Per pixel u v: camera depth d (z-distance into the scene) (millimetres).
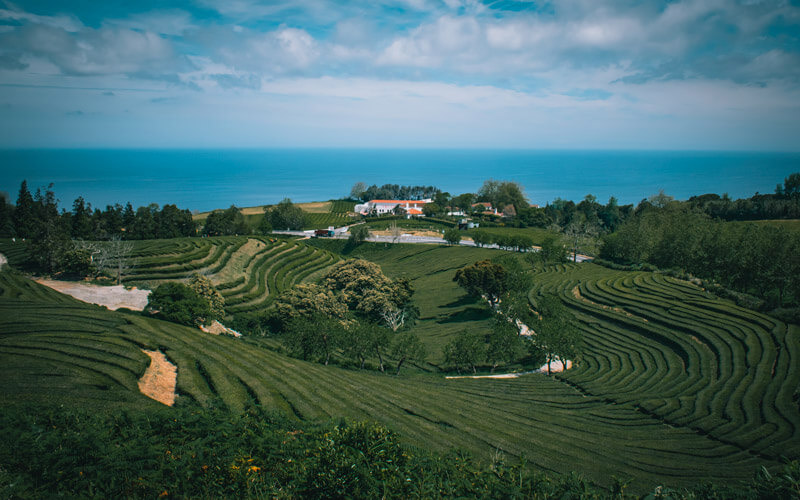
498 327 65062
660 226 122625
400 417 36656
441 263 131250
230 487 15719
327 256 128625
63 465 15555
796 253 79125
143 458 16266
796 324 61969
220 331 66125
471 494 16609
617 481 18609
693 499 16906
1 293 56844
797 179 160875
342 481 14836
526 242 137125
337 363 62750
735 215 160000
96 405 26516
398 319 86812
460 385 53250
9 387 27828
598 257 132375
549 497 17094
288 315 76250
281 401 35438
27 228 107750
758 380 47844
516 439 35094
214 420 20391
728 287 91562
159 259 86625
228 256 100562
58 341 38938
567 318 71812
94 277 77812
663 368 56500
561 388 53812
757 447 34844
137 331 46906
